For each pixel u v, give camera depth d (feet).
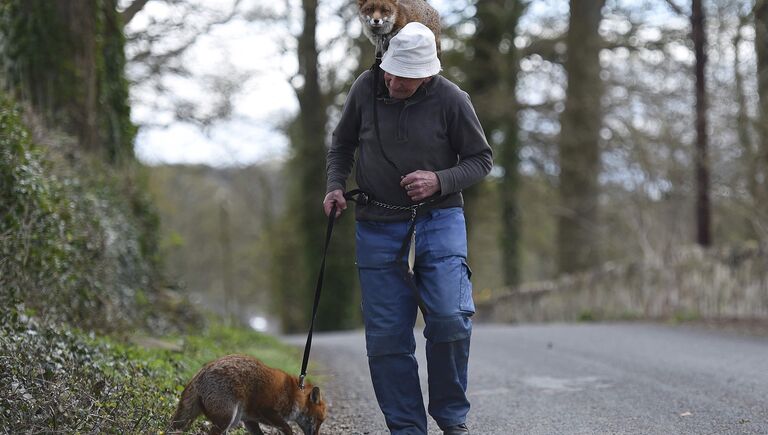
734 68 71.20
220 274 187.32
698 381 30.22
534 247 141.79
